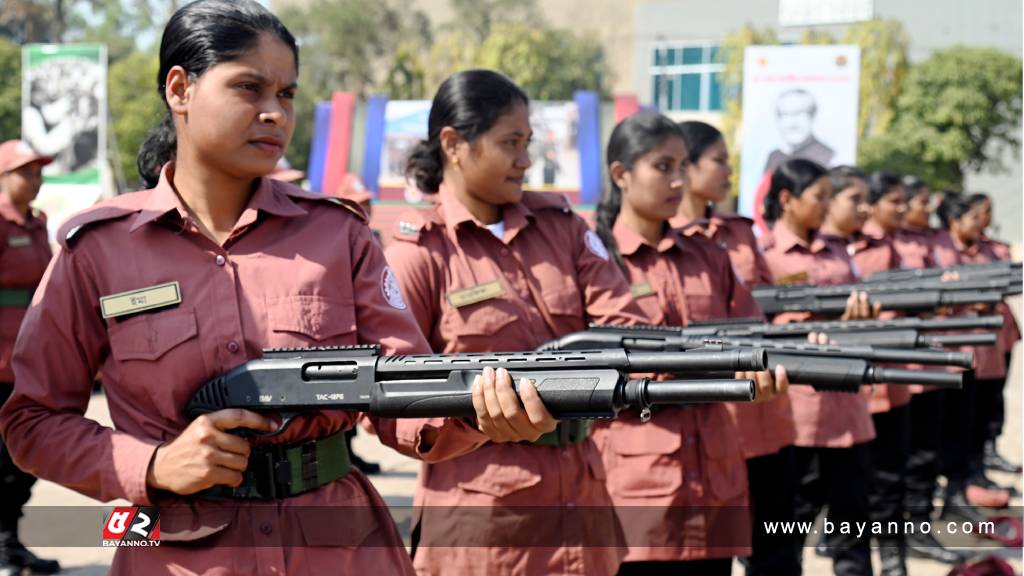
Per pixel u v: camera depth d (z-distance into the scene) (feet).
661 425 12.94
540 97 130.72
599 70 142.61
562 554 10.78
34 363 7.55
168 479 7.14
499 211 11.55
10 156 21.62
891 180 26.43
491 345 11.09
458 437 7.93
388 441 8.25
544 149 44.47
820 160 32.22
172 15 7.66
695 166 16.70
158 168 8.19
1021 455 31.27
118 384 7.61
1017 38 101.96
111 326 7.54
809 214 19.77
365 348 7.48
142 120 97.60
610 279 11.84
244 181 7.79
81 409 7.79
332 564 7.63
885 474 19.94
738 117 100.17
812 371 11.14
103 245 7.61
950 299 16.97
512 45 130.21
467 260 11.23
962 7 104.22
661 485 12.81
